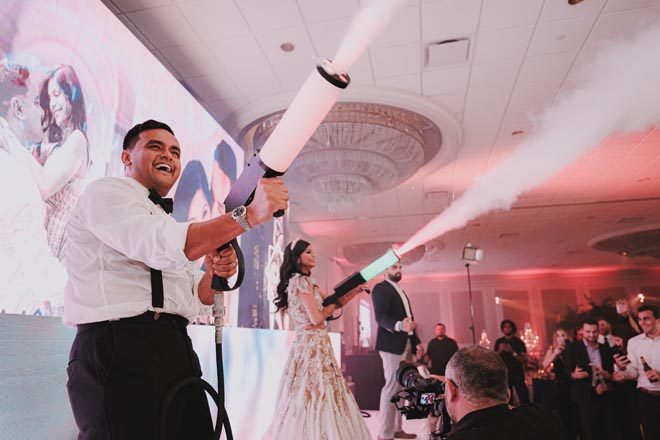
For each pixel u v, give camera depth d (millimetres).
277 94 4801
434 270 16156
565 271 16406
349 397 2676
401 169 6312
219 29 3789
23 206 2090
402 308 4445
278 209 1021
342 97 4809
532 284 16812
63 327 2043
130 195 1211
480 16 3668
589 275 16469
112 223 1102
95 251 1167
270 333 4250
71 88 2496
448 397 1460
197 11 3578
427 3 3508
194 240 1018
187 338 1266
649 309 4520
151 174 1389
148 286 1182
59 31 2436
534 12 3637
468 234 11102
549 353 5934
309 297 2756
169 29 3787
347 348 12531
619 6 3572
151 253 1044
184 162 3699
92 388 1080
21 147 2121
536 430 1265
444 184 7566
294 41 3957
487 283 17094
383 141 5457
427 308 17141
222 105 4996
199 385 1198
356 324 14125
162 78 3430
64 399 2008
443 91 4781
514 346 7180
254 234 4996
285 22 3713
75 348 1141
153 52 4086
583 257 13852
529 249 12812
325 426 2459
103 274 1146
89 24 2680
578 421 5176
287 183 6938
